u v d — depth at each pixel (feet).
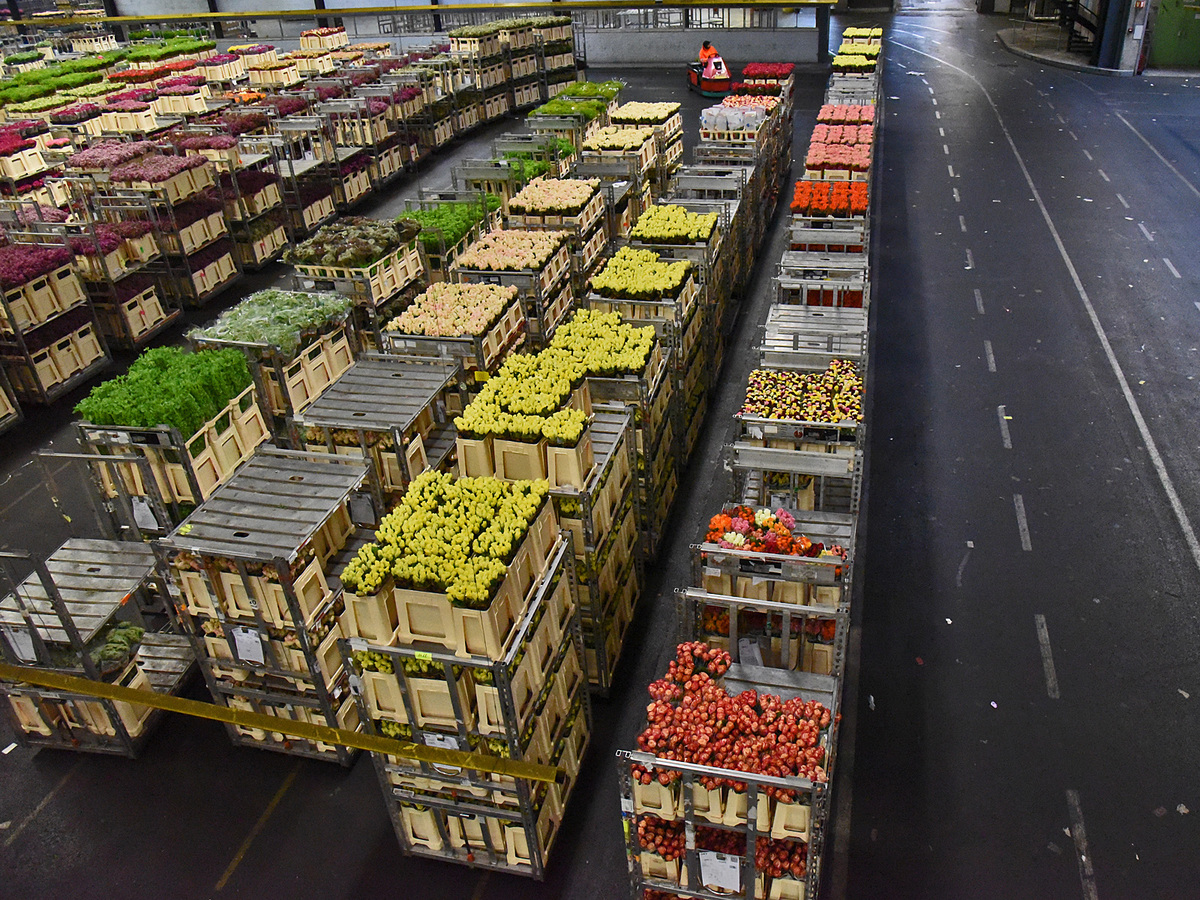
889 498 46.55
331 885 29.37
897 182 94.02
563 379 33.73
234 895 29.22
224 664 31.81
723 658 26.91
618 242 64.34
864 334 41.68
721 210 59.47
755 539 29.94
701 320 50.90
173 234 69.05
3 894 29.58
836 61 100.42
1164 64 139.95
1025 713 34.17
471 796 27.81
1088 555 41.88
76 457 36.01
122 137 89.61
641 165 68.95
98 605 33.73
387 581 25.77
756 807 22.24
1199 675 35.29
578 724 31.76
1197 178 90.17
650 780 23.20
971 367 58.49
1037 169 95.35
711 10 154.40
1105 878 28.22
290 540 29.55
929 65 150.71
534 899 28.50
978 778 31.73
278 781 33.22
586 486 31.68
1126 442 49.90
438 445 40.06
